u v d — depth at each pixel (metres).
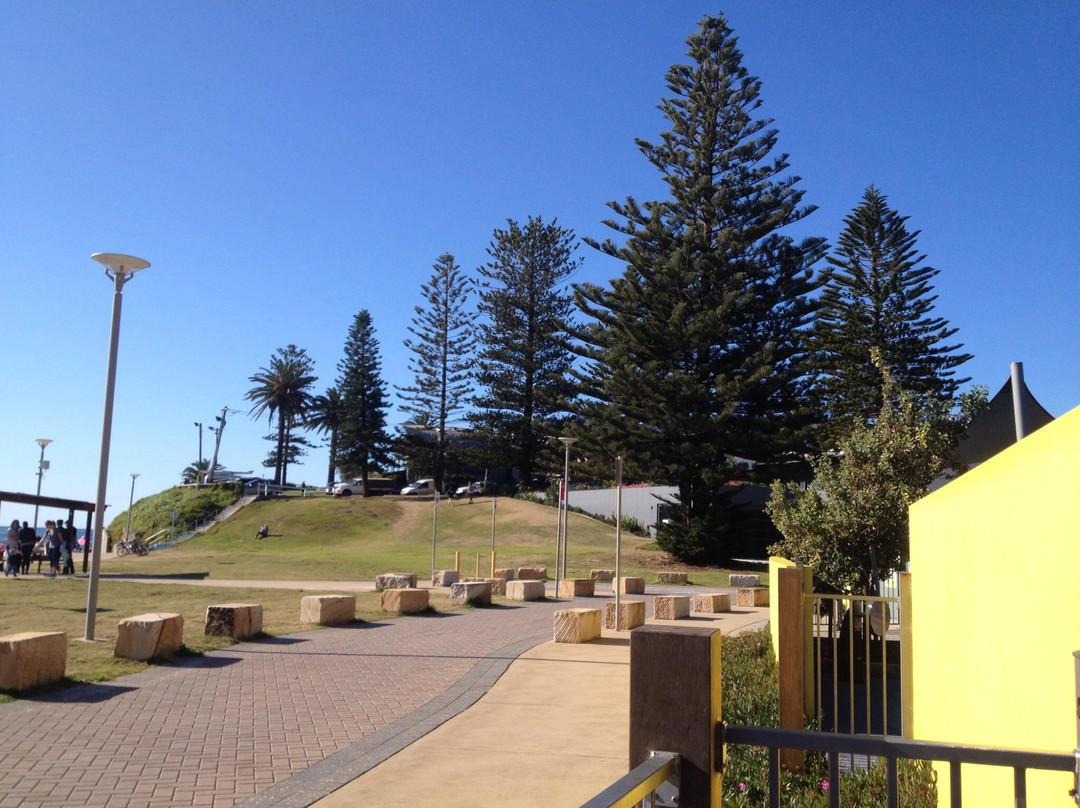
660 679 2.41
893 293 35.31
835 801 2.43
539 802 4.95
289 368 84.19
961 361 35.03
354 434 69.00
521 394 57.25
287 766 5.61
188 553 42.56
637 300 34.38
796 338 34.06
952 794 2.38
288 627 12.51
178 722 6.72
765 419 32.12
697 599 16.72
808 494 11.95
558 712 7.26
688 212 35.50
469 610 15.85
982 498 4.09
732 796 4.91
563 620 11.47
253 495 65.75
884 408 12.50
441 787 5.21
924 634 5.57
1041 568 3.25
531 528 47.06
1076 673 2.61
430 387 63.50
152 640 9.28
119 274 11.88
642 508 47.41
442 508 55.38
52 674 7.91
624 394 33.47
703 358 33.72
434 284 63.53
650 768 2.20
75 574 25.72
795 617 5.97
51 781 5.20
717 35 35.50
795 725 5.86
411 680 8.66
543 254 56.81
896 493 11.15
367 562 30.33
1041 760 2.35
